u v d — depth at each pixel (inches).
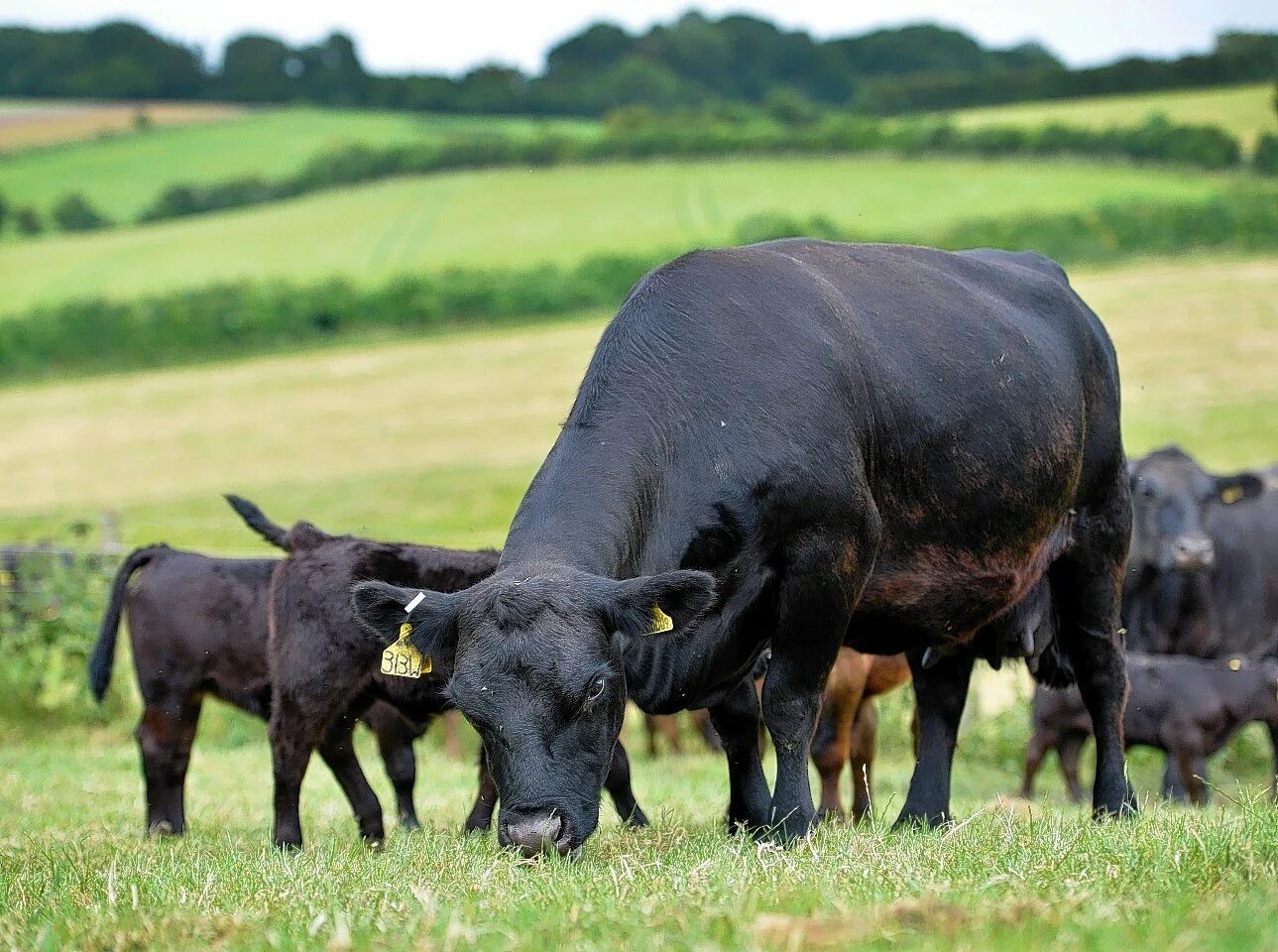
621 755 417.7
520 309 2829.7
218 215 4158.5
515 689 262.7
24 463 2026.3
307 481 1860.2
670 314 323.3
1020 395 356.2
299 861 291.7
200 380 2512.3
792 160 4188.0
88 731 740.7
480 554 415.5
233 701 450.0
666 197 3811.5
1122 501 400.2
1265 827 249.4
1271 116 4126.5
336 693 392.2
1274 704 613.3
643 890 230.7
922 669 390.9
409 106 6441.9
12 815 466.3
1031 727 709.3
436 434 2081.7
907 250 377.1
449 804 512.7
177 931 222.5
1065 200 3304.6
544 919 208.2
